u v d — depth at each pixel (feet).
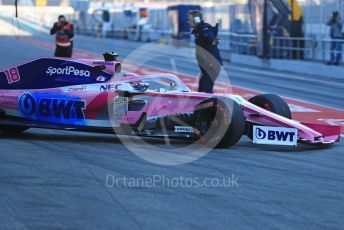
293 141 100.27
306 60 287.69
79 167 86.58
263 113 103.30
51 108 105.09
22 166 86.48
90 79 105.50
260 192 76.13
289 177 84.23
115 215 65.72
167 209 68.28
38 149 98.89
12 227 60.95
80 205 68.95
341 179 83.82
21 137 110.32
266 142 101.91
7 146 100.73
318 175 85.87
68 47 231.30
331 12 270.46
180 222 63.87
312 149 104.99
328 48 274.16
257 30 311.68
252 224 63.77
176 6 423.23
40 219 63.67
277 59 298.76
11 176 80.74
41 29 573.33
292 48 291.79
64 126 105.09
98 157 93.61
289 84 226.38
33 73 107.76
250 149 103.71
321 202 72.43
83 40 504.84
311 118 147.43
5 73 108.37
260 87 214.90
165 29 464.65
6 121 107.65
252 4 315.37
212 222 64.08
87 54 331.16
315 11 282.97
